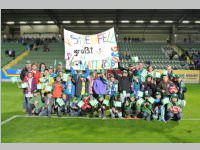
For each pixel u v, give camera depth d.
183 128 10.50
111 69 12.65
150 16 37.09
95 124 10.76
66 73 12.39
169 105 11.44
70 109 12.02
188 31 47.81
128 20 40.09
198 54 37.56
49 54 37.94
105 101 11.66
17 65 34.00
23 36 48.19
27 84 12.07
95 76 12.22
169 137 9.38
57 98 11.76
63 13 35.75
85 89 12.16
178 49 39.72
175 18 38.53
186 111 14.03
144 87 11.84
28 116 11.86
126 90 11.90
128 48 40.16
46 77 12.09
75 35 12.29
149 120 11.41
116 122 11.06
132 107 11.74
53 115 12.07
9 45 41.06
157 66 33.72
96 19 39.56
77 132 9.75
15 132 9.69
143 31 48.56
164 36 48.78
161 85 11.71
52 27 47.84
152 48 40.28
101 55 12.27
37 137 9.17
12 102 15.88
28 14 36.78
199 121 11.66
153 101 11.38
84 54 12.28
